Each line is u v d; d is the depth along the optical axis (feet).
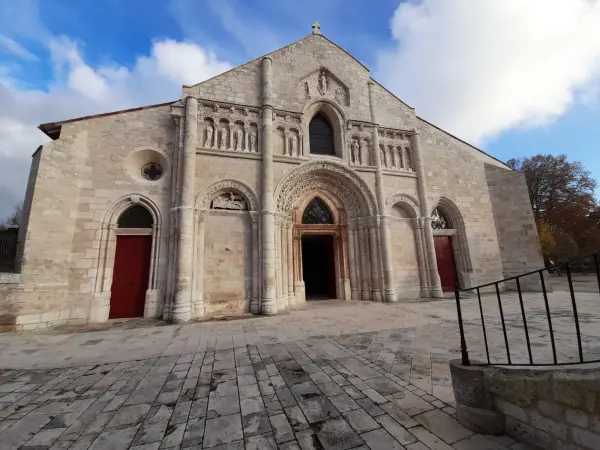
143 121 43.80
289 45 53.06
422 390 14.88
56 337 28.50
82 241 37.91
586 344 20.75
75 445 11.14
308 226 51.11
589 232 110.11
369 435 11.16
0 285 30.91
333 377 16.94
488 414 11.01
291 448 10.55
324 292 60.08
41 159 36.22
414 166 56.85
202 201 41.60
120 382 17.19
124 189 40.81
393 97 59.62
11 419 13.16
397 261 52.13
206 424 12.34
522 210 58.80
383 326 29.99
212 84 46.47
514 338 23.53
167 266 39.65
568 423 8.91
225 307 40.29
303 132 50.24
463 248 57.72
